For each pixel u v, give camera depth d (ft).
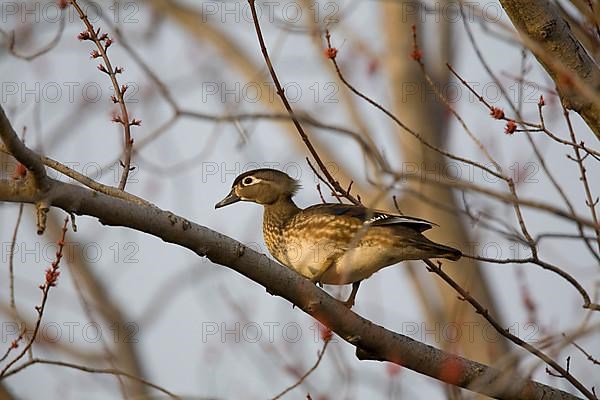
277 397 36.19
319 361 36.06
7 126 26.02
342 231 41.27
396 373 39.45
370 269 41.42
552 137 31.83
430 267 39.09
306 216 43.19
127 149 33.40
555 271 32.14
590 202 31.45
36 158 27.07
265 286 32.73
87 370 33.96
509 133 32.07
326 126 35.47
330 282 43.09
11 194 27.78
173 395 34.35
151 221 29.94
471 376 34.35
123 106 33.94
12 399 50.11
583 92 27.86
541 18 31.50
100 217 29.22
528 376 27.45
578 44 31.91
